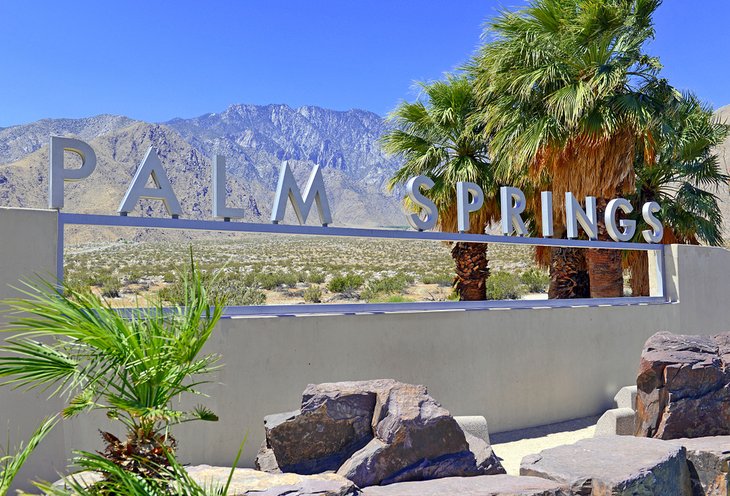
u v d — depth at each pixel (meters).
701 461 5.46
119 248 85.38
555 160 12.48
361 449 5.19
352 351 7.40
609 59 12.44
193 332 2.83
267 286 39.97
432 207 8.44
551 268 15.20
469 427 7.26
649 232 10.98
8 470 2.75
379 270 56.41
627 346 10.08
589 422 9.10
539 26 12.75
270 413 6.79
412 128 15.57
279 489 4.11
